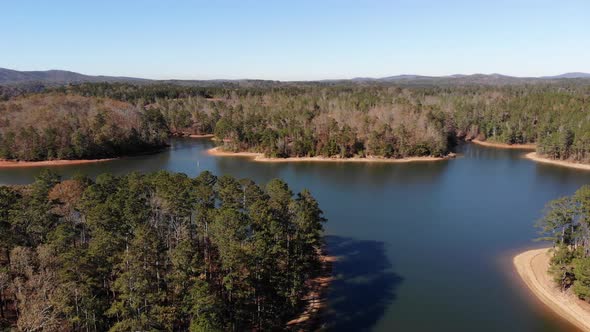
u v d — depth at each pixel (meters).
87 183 93.44
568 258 75.75
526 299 75.56
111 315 53.12
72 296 50.59
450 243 102.06
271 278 62.84
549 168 198.12
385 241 103.50
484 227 113.50
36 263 56.94
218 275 64.00
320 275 84.38
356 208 131.38
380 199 142.25
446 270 87.19
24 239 66.62
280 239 69.94
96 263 55.91
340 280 82.50
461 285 80.75
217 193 86.69
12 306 58.97
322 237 103.00
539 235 107.00
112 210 68.75
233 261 56.78
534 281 81.44
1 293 55.97
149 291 53.22
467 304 73.94
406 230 111.25
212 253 69.56
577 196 79.75
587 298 70.62
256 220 69.69
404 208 131.50
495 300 75.25
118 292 58.91
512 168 198.00
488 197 144.62
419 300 75.12
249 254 58.75
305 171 191.75
